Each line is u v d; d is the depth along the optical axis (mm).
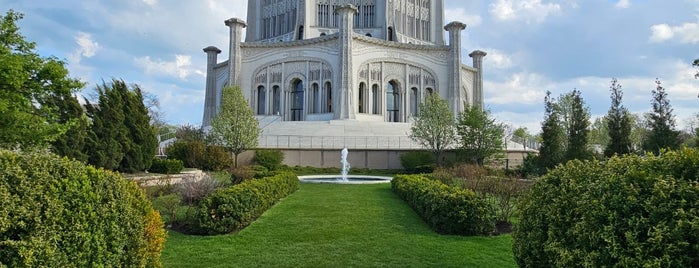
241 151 35438
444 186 13242
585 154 24719
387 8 63188
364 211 13906
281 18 65625
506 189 13180
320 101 54625
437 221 11031
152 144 22875
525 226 6602
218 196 11133
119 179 5723
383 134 46250
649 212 4301
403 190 16531
